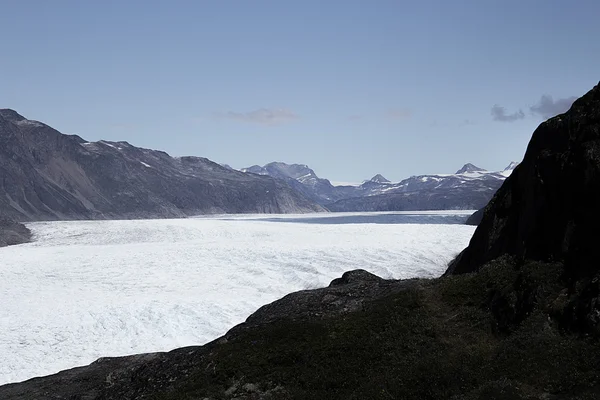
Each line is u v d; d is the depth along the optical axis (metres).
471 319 16.86
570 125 19.20
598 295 13.79
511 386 12.66
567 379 12.31
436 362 14.92
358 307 20.33
